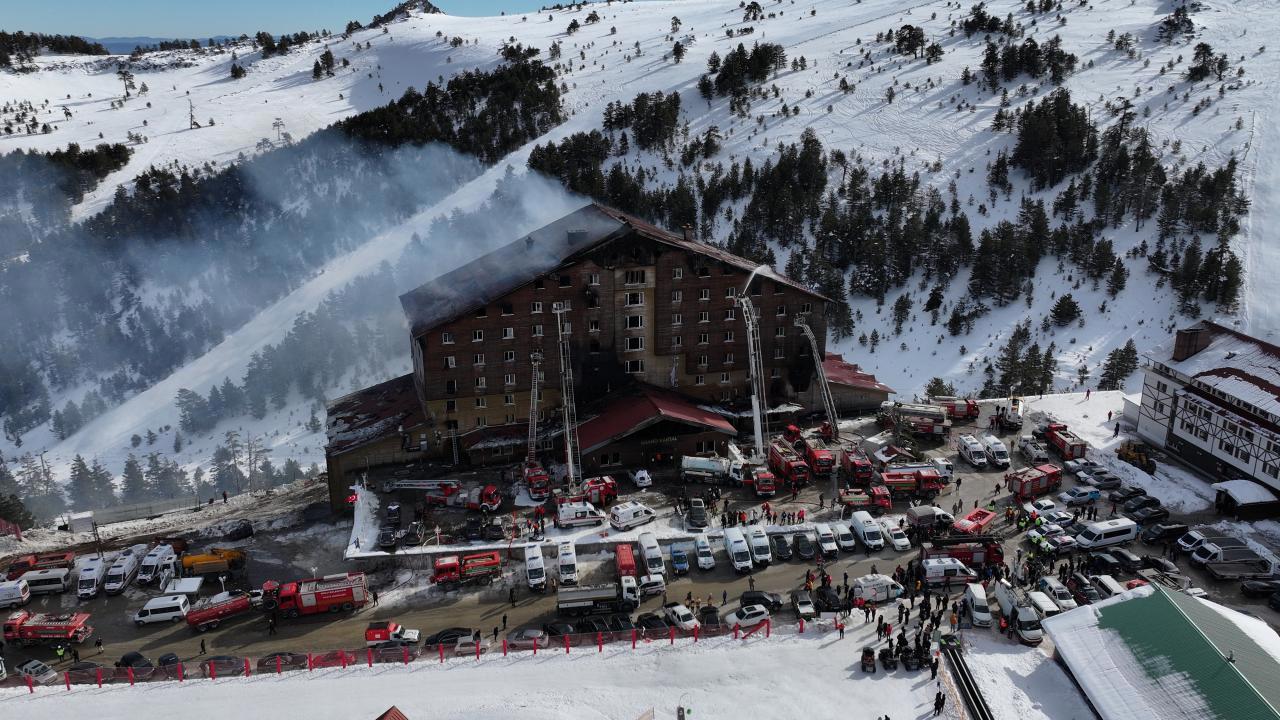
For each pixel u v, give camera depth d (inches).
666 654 2305.6
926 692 2128.4
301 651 2394.2
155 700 2169.0
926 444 3668.8
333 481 3526.1
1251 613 2428.6
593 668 2258.9
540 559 2699.3
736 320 3769.7
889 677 2185.0
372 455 3531.0
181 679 2255.2
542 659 2305.6
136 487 6565.0
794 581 2659.9
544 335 3587.6
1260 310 7185.0
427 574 2787.9
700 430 3479.3
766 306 3796.8
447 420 3582.7
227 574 2886.3
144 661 2327.8
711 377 3823.8
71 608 2684.5
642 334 3705.7
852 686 2153.1
